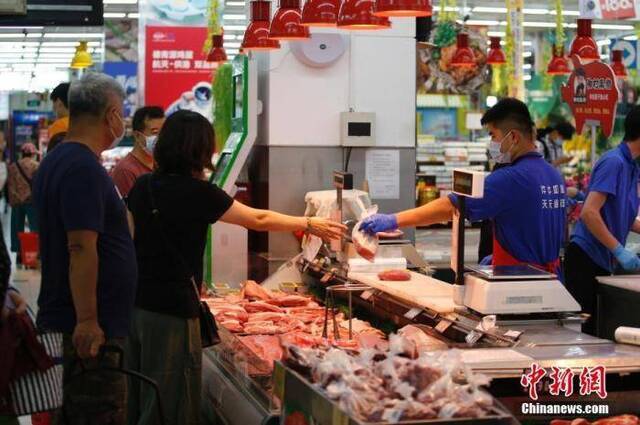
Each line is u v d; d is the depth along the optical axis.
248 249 7.24
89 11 6.68
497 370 3.27
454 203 4.28
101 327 3.76
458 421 2.43
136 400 4.79
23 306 3.25
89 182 3.68
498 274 3.91
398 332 4.20
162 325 4.30
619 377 3.42
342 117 6.67
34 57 23.38
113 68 18.19
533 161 4.50
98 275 3.76
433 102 16.20
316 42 6.59
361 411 2.48
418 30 6.96
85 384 3.74
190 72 13.12
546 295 3.85
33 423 5.29
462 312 4.01
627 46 12.33
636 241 8.61
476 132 16.11
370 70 6.76
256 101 6.35
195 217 4.30
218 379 4.94
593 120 6.87
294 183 6.70
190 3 13.05
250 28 6.02
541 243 4.47
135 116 6.58
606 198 5.49
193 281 4.35
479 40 12.31
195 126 4.33
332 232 4.69
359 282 5.11
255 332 5.13
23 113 33.53
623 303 5.17
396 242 5.31
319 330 5.07
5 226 21.70
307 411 2.77
